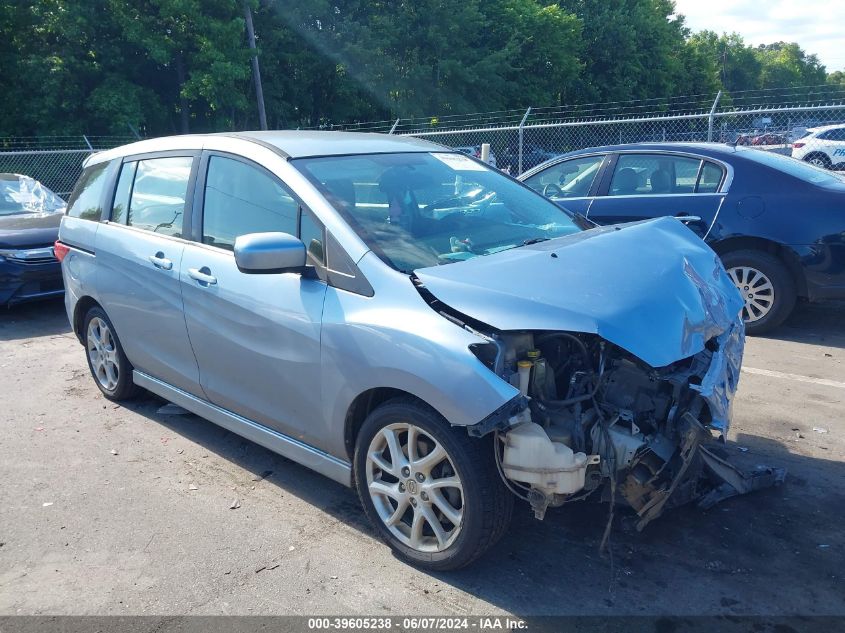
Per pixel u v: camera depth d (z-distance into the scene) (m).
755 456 4.27
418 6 34.19
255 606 3.00
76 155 21.78
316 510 3.76
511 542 3.42
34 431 4.86
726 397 3.23
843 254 6.26
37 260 7.95
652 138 17.41
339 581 3.15
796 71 103.31
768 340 6.64
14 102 27.05
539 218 4.25
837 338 6.65
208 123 30.73
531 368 2.99
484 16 35.38
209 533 3.56
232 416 4.09
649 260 3.48
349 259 3.32
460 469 2.94
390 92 33.97
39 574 3.26
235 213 3.95
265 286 3.62
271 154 3.85
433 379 2.88
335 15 33.56
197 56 26.16
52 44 27.53
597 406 3.01
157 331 4.44
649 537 3.45
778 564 3.23
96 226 4.99
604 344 3.06
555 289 3.03
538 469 2.80
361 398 3.27
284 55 31.31
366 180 3.81
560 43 39.50
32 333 7.54
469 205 4.05
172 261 4.21
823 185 6.47
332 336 3.27
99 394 5.55
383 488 3.27
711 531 3.49
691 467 3.21
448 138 17.41
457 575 3.18
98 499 3.92
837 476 4.01
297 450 3.69
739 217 6.61
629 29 44.66
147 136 30.19
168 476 4.18
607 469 2.94
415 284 3.12
